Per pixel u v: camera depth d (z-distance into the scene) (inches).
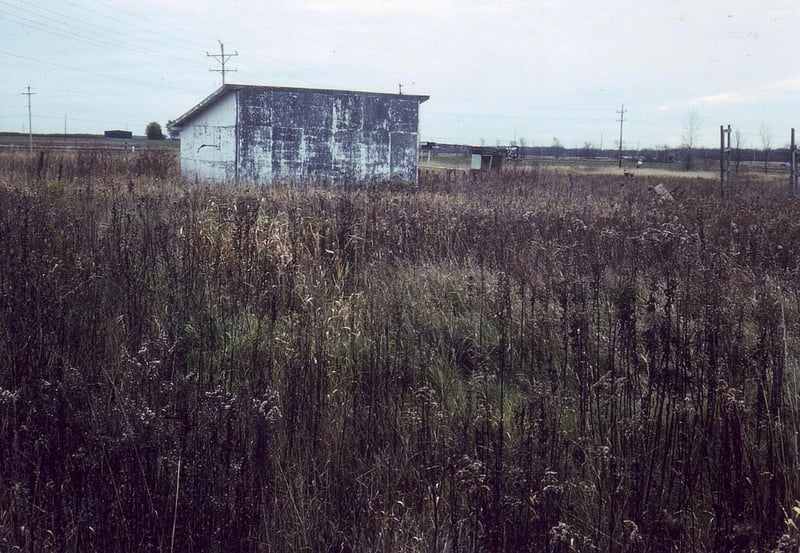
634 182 1243.8
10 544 151.6
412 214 446.0
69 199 508.7
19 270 272.1
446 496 174.4
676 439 192.9
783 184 1291.8
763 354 211.0
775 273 338.0
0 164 997.8
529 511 166.1
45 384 197.0
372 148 1068.5
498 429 200.5
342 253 353.4
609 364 235.1
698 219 490.6
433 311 287.0
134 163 1123.3
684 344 227.5
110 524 163.6
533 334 258.4
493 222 433.7
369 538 164.7
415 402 214.4
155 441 177.8
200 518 165.5
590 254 357.7
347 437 195.8
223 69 2625.5
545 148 4082.2
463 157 2527.1
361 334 254.2
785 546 150.9
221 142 1017.5
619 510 172.4
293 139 1015.6
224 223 363.3
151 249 330.0
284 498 173.9
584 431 197.0
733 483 181.2
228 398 196.5
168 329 253.1
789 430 191.3
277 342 245.0
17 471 175.8
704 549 167.6
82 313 261.0
